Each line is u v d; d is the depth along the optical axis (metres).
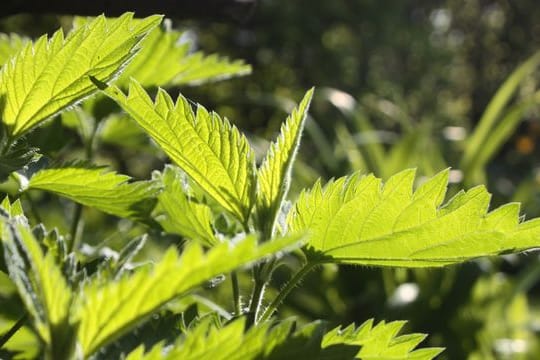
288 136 0.49
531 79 7.25
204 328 0.39
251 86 5.73
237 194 0.49
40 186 0.51
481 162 2.46
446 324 2.18
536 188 2.66
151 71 0.68
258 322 0.48
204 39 5.59
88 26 0.48
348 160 2.59
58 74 0.48
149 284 0.38
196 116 0.48
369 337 0.44
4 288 0.59
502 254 0.48
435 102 6.58
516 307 2.43
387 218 0.48
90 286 0.41
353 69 6.04
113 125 0.75
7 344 0.52
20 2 0.58
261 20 5.65
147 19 0.48
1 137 0.49
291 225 0.49
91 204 0.52
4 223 0.40
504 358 2.25
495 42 7.93
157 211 0.52
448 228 0.48
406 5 6.44
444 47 6.68
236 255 0.37
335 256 0.49
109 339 0.39
